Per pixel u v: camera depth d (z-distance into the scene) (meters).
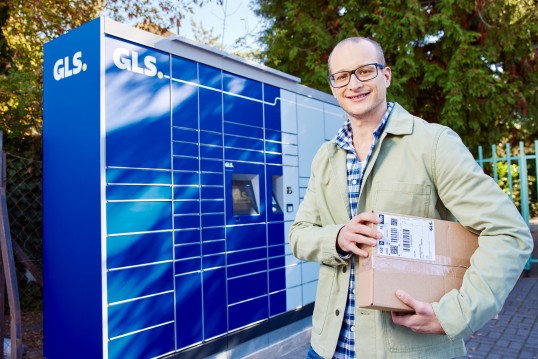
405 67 7.96
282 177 4.15
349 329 1.39
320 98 4.73
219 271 3.39
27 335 4.15
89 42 2.77
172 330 3.01
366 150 1.46
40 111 4.87
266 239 3.89
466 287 1.15
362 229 1.24
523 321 4.97
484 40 8.06
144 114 2.93
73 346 2.79
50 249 2.98
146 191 2.90
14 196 4.71
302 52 8.77
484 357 3.93
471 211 1.20
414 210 1.30
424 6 8.35
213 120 3.44
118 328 2.69
